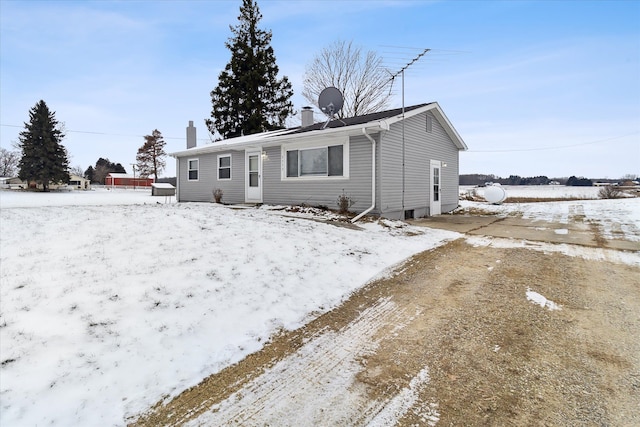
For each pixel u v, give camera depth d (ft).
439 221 35.83
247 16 99.81
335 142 35.42
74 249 17.21
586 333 10.63
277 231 22.68
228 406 7.45
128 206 39.47
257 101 98.73
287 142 38.68
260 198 43.50
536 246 22.86
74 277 13.50
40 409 6.95
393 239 24.40
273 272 15.46
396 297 14.07
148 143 171.53
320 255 18.56
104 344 9.29
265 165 42.52
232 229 22.40
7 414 6.74
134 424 6.82
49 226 22.84
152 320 10.69
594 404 7.29
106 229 21.48
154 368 8.59
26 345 8.97
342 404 7.48
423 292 14.62
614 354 9.37
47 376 7.89
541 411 7.10
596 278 15.97
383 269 17.78
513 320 11.66
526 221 35.29
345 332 11.02
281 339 10.51
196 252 17.11
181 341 9.82
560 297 13.70
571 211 42.55
